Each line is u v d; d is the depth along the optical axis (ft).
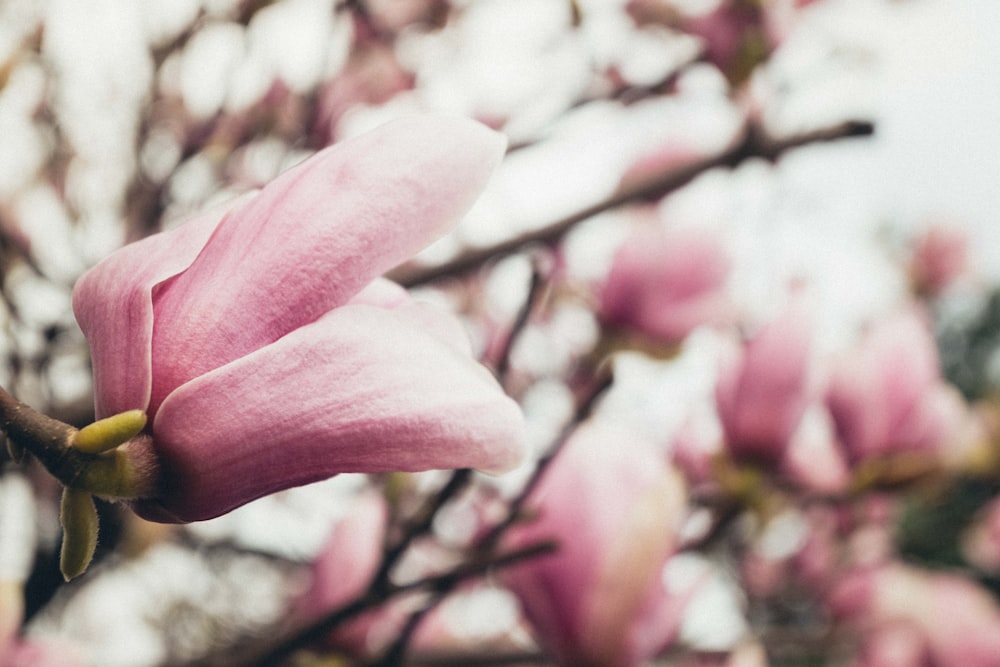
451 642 2.55
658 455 1.89
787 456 2.59
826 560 4.16
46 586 2.53
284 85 3.86
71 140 3.58
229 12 3.71
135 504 1.27
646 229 3.15
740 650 2.89
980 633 3.82
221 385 1.23
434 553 2.93
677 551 2.49
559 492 1.85
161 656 3.82
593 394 1.91
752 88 3.01
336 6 3.76
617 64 3.61
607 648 1.82
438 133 1.24
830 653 4.01
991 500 5.52
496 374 1.91
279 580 4.10
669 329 3.11
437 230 1.24
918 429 2.98
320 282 1.24
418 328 1.25
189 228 1.27
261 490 1.26
